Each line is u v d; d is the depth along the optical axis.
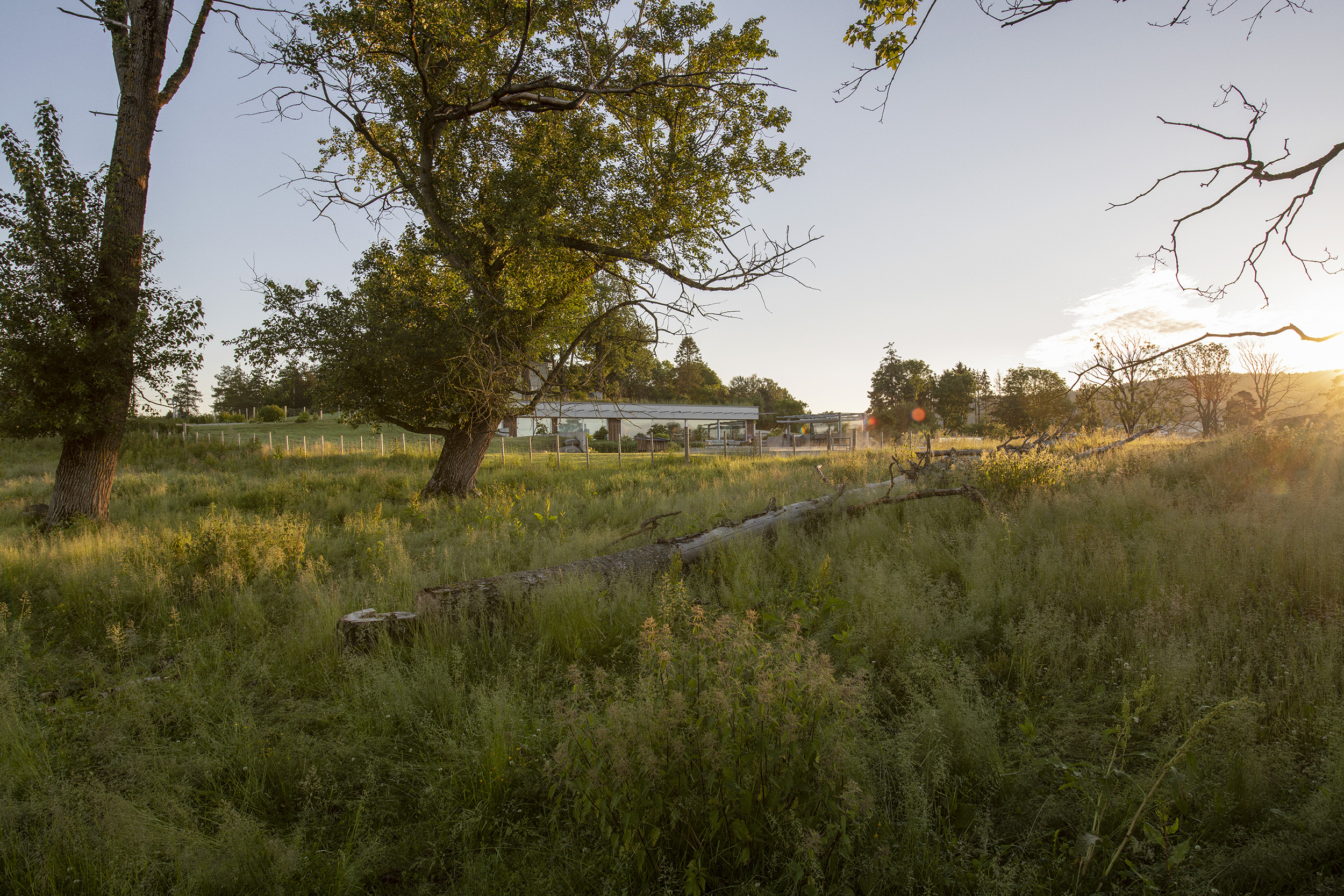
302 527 9.41
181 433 29.75
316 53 12.10
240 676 4.24
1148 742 3.03
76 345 10.80
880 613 4.37
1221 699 3.11
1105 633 3.98
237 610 6.00
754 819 2.36
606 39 12.38
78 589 6.64
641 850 2.28
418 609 5.12
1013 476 8.39
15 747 3.31
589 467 21.05
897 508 8.02
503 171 12.86
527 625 5.08
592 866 2.39
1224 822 2.49
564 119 13.70
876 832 2.45
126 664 5.02
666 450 35.97
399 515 12.12
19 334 10.65
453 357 12.34
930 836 2.47
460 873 2.56
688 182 12.59
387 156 13.69
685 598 4.88
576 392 14.27
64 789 2.85
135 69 11.78
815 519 7.72
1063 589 4.77
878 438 50.41
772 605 4.96
